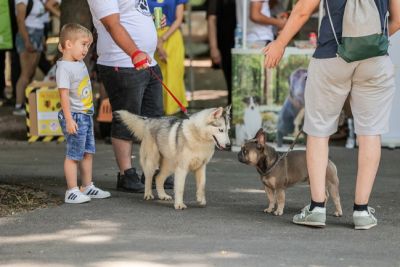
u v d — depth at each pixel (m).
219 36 14.71
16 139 14.06
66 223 8.45
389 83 8.12
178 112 14.77
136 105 9.86
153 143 9.49
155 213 8.91
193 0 23.94
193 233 8.07
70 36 9.23
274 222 8.55
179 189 9.12
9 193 9.80
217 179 10.87
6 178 10.79
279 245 7.66
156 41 9.94
